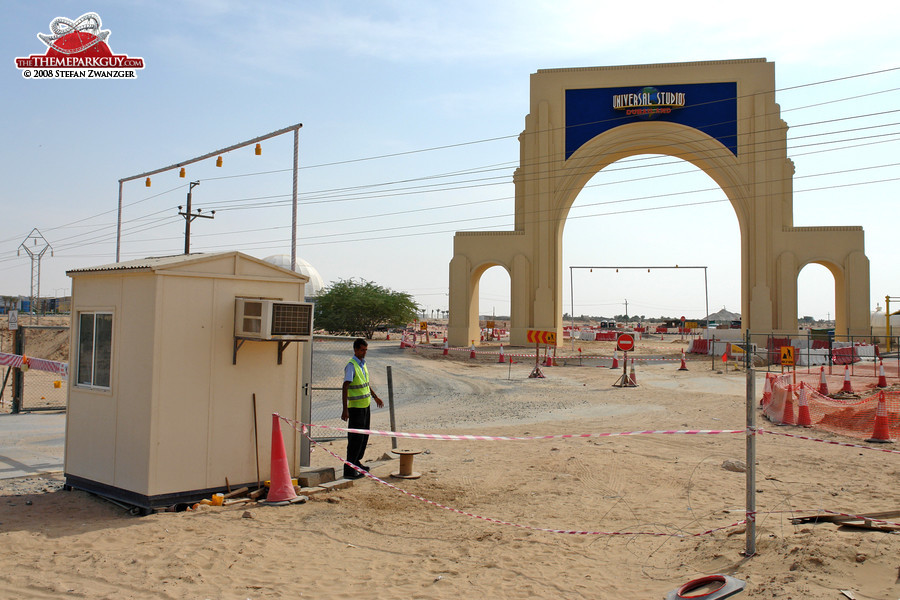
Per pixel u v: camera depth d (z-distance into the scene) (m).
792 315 41.81
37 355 46.69
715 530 6.57
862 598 4.54
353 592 5.25
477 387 23.52
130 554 6.01
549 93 45.91
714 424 14.65
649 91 44.34
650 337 74.75
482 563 5.94
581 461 10.39
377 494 8.56
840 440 12.45
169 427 7.66
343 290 64.62
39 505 7.81
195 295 7.90
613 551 6.26
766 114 43.22
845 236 41.78
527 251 45.50
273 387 8.57
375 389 23.00
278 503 7.95
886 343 40.84
